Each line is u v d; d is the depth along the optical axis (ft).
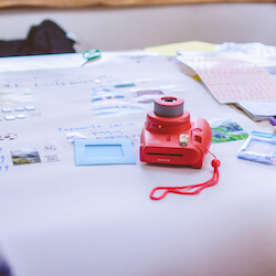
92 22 7.44
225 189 2.14
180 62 4.07
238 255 1.95
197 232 1.91
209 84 3.48
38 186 2.10
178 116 2.39
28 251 1.73
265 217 2.02
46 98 3.25
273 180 2.24
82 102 3.19
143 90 3.44
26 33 7.11
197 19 7.98
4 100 3.17
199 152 2.28
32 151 2.43
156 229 1.88
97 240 1.81
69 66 4.06
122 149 2.48
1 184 2.10
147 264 1.81
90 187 2.11
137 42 7.88
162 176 2.24
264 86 3.50
